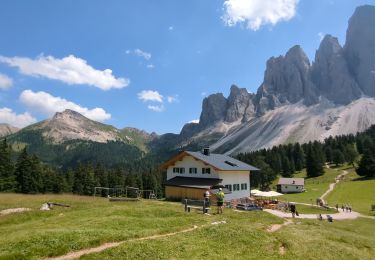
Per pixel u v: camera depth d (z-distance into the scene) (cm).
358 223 5672
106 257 1842
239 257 1997
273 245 2331
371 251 2739
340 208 8275
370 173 14888
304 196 11588
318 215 6088
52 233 2192
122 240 2227
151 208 3803
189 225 2858
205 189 6556
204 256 1953
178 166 7862
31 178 12156
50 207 3966
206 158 7531
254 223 3181
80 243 2038
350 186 12694
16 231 2633
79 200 4972
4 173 11425
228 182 7306
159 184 15562
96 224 2706
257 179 16875
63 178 13512
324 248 2386
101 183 14788
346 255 2328
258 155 19788
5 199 4616
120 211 3534
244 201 6962
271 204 6875
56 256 1877
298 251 2238
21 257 1798
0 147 11775
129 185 14962
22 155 12206
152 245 2045
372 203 9288
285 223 3509
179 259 1864
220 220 3272
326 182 15588
